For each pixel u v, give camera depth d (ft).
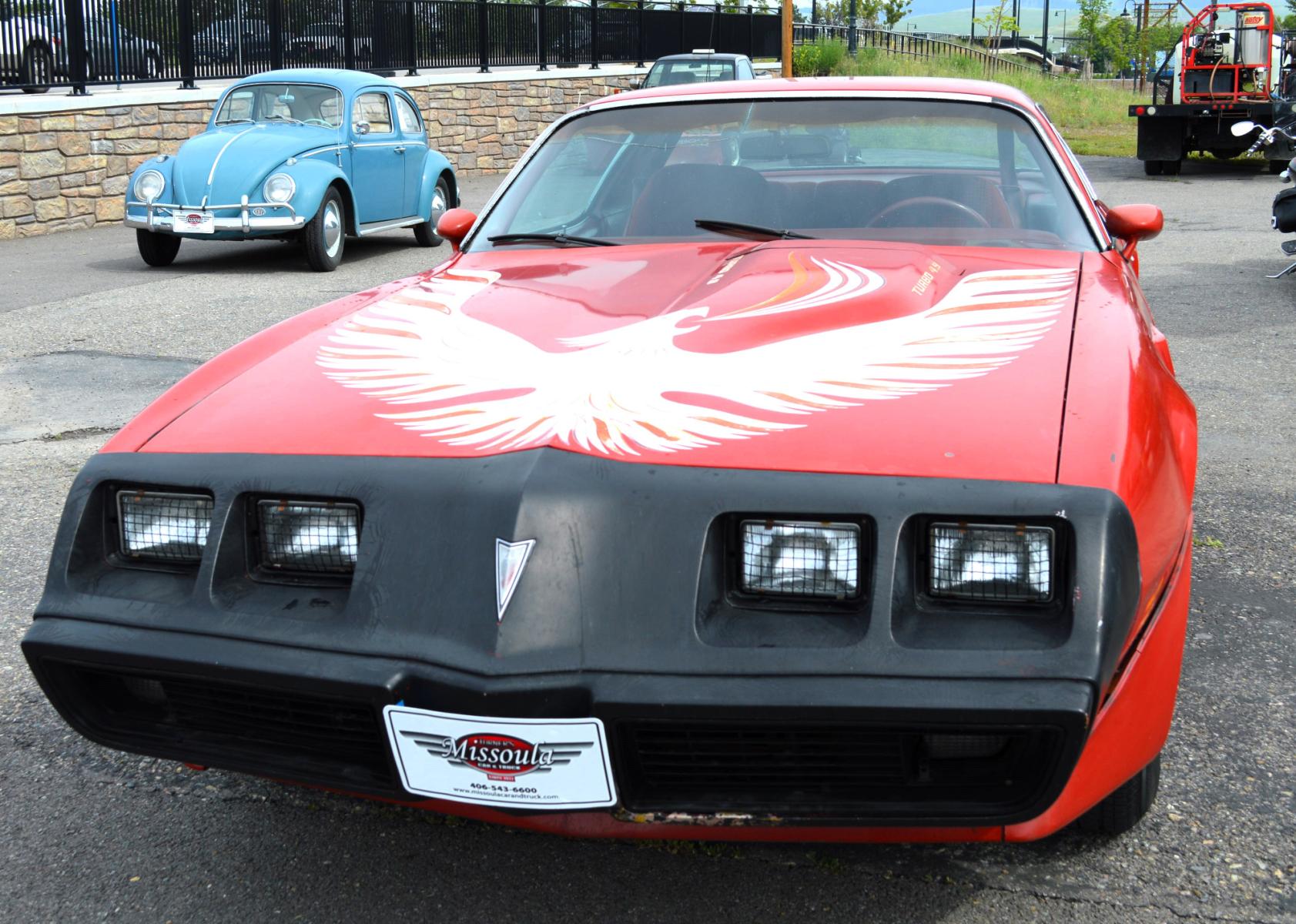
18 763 8.79
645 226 10.50
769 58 104.78
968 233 10.00
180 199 32.76
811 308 7.95
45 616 6.63
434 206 41.01
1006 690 5.51
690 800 5.96
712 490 6.04
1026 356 7.16
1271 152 42.37
